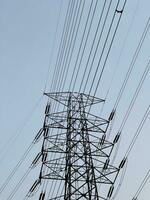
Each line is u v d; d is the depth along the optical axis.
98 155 31.61
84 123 33.53
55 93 36.00
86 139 32.28
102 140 32.97
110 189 31.64
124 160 32.22
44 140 32.28
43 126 33.69
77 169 30.03
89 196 28.72
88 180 29.50
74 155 31.03
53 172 30.86
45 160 31.45
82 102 35.59
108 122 33.94
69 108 34.97
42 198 33.09
